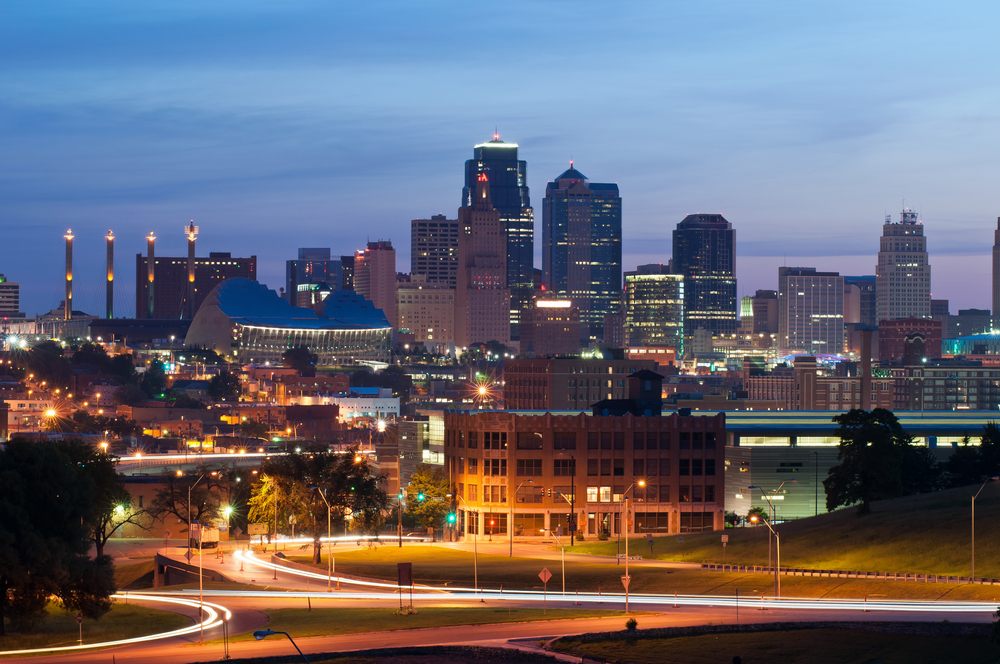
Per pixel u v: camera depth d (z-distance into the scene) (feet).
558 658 554.87
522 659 557.33
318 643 604.49
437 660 561.84
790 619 620.08
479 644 582.76
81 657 597.11
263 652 587.68
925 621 602.44
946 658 548.31
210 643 619.26
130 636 654.53
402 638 607.37
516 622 638.53
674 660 552.82
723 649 569.64
